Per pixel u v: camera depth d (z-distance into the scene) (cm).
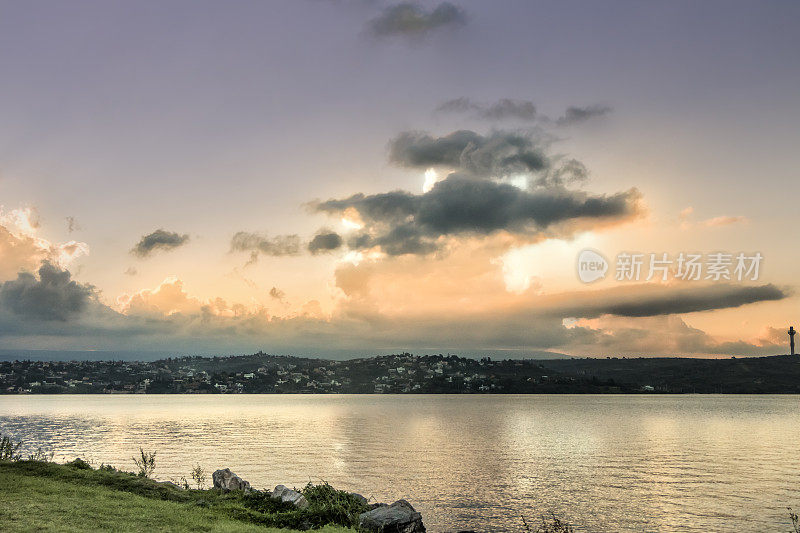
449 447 11831
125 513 2355
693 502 6025
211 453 10469
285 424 19775
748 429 17050
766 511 5600
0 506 2264
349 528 2648
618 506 5803
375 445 12225
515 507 5725
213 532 2227
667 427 17850
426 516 5300
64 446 11719
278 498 2928
